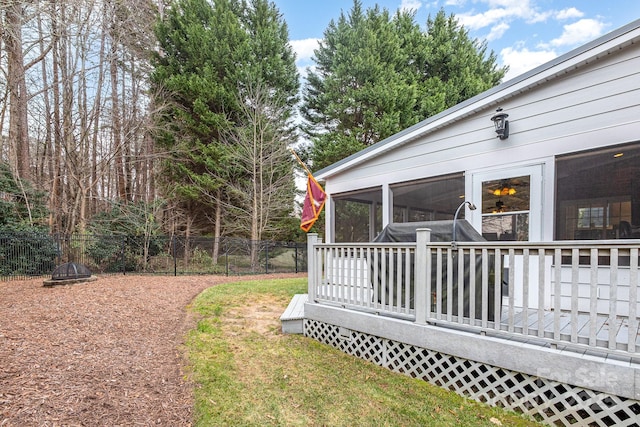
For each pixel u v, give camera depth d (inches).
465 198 184.9
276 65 551.2
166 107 505.4
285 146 559.5
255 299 273.4
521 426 96.4
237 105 518.3
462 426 96.7
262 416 100.9
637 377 83.4
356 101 568.4
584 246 90.0
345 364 140.7
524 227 161.6
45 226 428.5
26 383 104.4
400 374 130.7
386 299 145.3
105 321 187.5
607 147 138.9
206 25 542.6
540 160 157.1
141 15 535.8
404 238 146.1
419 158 209.3
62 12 383.9
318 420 99.7
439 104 572.4
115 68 526.9
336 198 267.3
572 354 93.3
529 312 143.6
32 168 544.7
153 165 579.5
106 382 113.7
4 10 316.2
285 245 514.3
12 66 417.7
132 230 475.2
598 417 89.8
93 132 476.1
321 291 171.5
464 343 112.4
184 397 110.1
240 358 145.9
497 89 168.4
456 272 124.3
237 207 558.3
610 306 87.4
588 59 141.6
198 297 279.1
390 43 588.1
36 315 185.0
